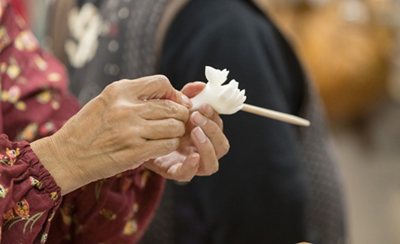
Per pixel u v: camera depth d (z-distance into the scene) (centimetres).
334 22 338
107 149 99
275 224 125
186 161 105
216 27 126
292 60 134
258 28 129
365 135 398
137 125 99
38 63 122
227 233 126
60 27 147
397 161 369
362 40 338
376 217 308
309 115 136
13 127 116
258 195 124
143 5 132
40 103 118
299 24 345
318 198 136
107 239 112
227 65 125
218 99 104
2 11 120
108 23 135
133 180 112
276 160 124
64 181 100
